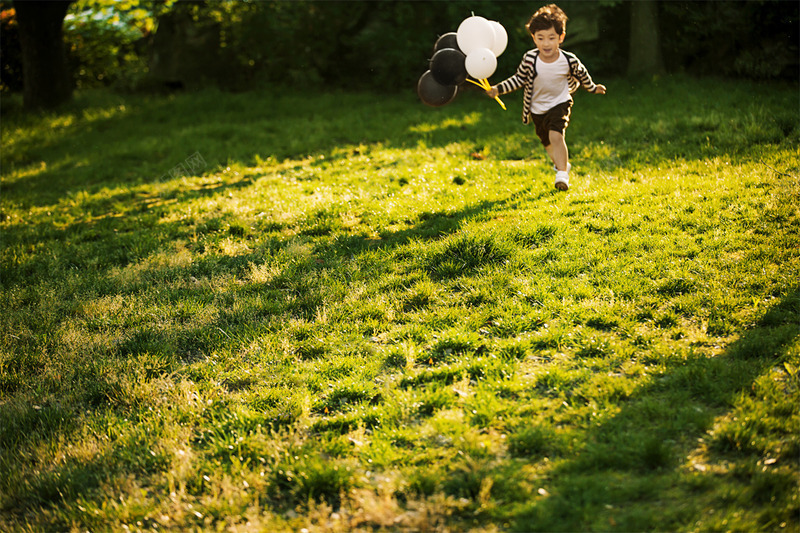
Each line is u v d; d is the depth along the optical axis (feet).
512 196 23.81
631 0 46.44
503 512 9.75
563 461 10.61
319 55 53.52
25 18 52.65
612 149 28.73
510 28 46.88
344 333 15.96
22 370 15.52
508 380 13.15
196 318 17.34
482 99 45.65
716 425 11.16
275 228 23.90
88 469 11.93
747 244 17.58
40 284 20.61
